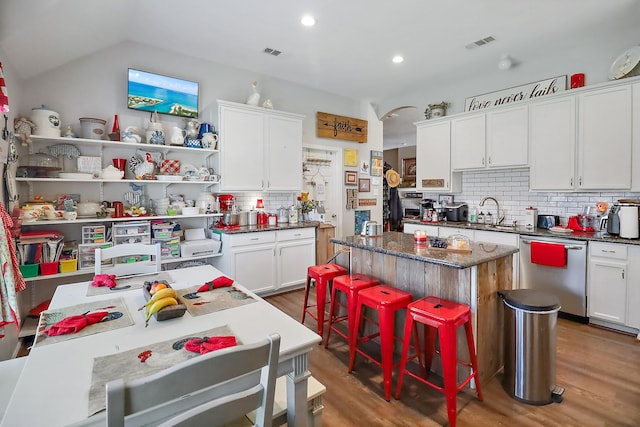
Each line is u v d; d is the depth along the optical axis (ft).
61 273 9.31
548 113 11.68
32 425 2.43
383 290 7.41
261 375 3.09
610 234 10.33
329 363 8.04
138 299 5.21
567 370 7.55
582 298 10.12
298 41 11.42
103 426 2.60
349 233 17.85
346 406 6.42
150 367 3.22
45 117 9.34
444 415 6.15
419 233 8.38
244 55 12.58
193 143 11.96
